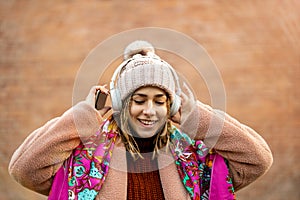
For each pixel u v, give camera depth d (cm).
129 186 291
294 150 1007
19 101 1053
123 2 1131
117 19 1126
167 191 289
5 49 1090
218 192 296
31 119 1038
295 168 926
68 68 1091
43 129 291
